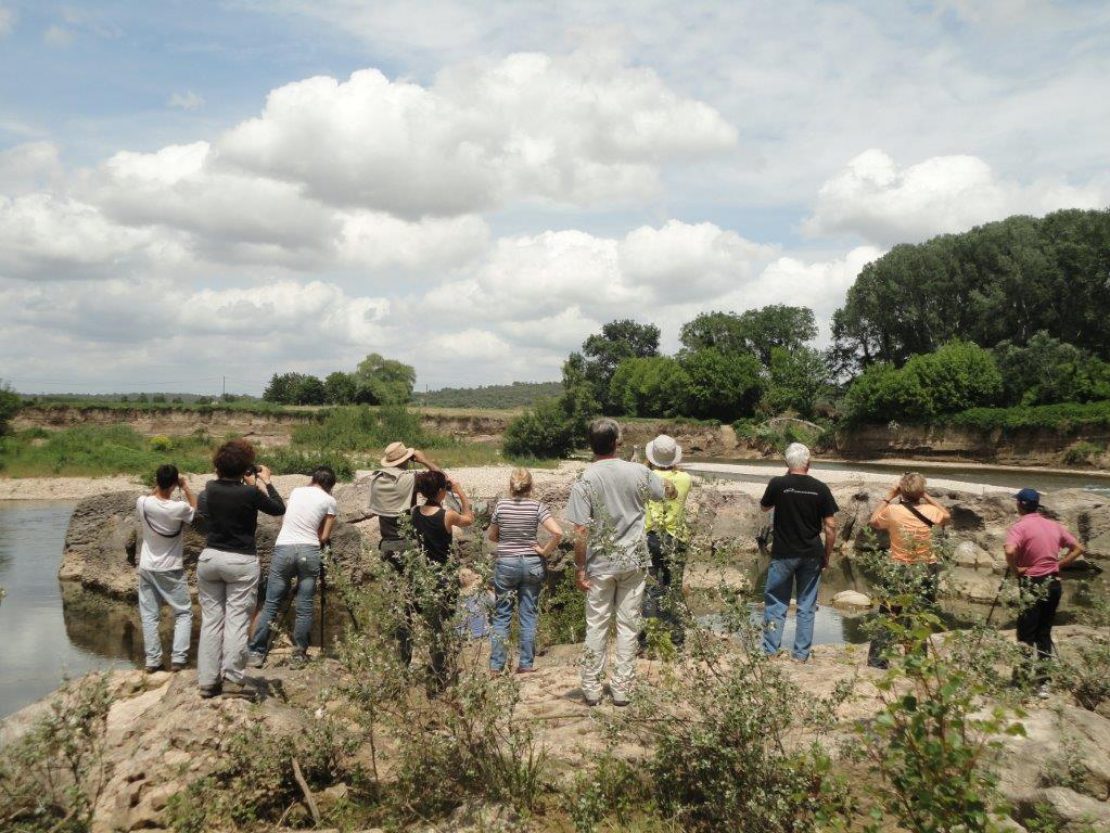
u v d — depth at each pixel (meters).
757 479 42.94
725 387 91.81
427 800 5.20
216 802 5.17
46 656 10.25
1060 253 71.00
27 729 5.48
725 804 4.54
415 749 5.30
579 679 7.15
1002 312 73.38
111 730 6.19
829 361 91.44
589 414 63.59
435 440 64.81
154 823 5.14
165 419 75.06
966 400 67.44
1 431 51.34
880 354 86.06
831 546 7.66
